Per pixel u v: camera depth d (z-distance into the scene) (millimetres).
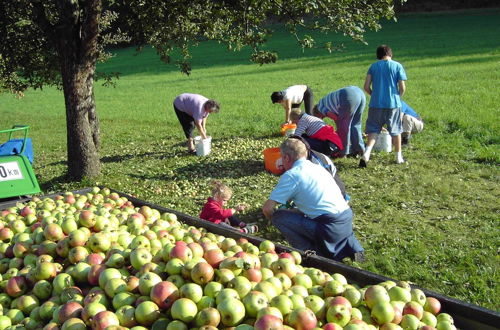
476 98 15859
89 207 6043
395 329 3289
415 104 15766
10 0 10898
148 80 33875
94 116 12500
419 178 9188
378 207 8016
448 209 7777
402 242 6699
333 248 5516
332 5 9641
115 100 26141
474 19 48219
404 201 8188
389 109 9727
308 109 12633
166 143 14062
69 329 3252
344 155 10633
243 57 40031
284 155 5723
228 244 4574
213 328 3082
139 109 22062
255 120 16141
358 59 30875
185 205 8906
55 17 11672
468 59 25359
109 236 4430
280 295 3330
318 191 5453
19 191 7617
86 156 10766
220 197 6859
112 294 3557
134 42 12070
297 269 4047
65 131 18938
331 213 5430
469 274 5773
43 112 25297
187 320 3211
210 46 51344
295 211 5664
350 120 10383
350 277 4199
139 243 4289
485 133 11633
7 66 12016
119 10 11664
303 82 24297
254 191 9281
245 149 12242
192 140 12297
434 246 6527
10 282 4062
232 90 24438
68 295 3734
